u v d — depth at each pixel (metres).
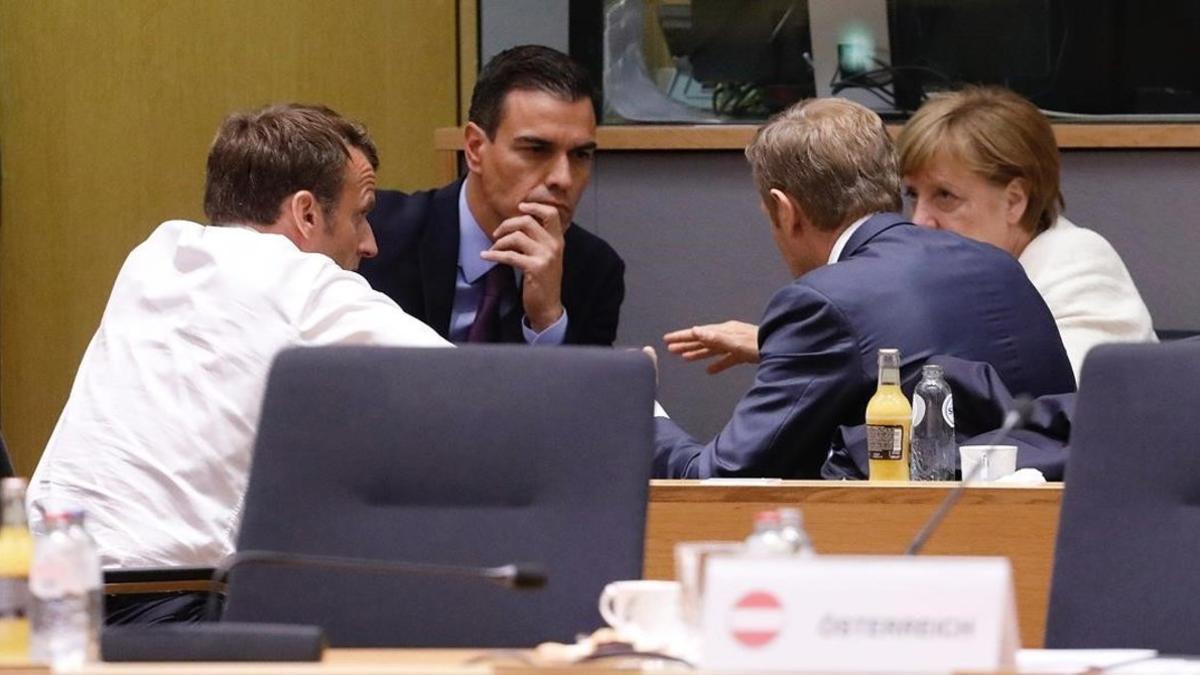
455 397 6.77
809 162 10.20
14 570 5.91
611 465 6.67
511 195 11.76
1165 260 13.45
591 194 13.63
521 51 11.89
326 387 6.80
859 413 9.73
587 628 6.54
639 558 6.59
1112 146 13.33
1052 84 13.34
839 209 10.20
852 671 4.68
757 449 9.65
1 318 15.20
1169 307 13.47
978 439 9.38
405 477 6.71
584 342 12.07
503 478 6.70
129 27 15.09
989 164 11.09
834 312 9.67
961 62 13.34
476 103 11.90
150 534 8.57
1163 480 6.68
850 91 13.38
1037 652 5.65
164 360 8.81
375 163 10.00
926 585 4.70
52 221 15.20
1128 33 13.29
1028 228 11.36
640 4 13.48
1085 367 6.86
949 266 9.95
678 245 13.62
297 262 8.95
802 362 9.70
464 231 11.95
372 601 6.64
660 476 10.08
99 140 15.12
